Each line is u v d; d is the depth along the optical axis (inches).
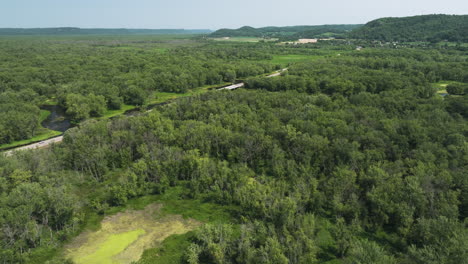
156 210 2714.1
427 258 1750.7
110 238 2354.8
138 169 2984.7
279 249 1884.8
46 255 2160.4
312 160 3181.6
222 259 1978.3
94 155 3211.1
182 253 2177.7
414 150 3016.7
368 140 3221.0
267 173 3228.3
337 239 2121.1
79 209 2679.6
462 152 2906.0
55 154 3334.2
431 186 2405.3
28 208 2251.5
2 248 2073.1
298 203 2454.5
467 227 2144.4
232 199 2802.7
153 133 3651.6
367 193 2433.6
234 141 3430.1
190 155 3125.0
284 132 3435.0
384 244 2214.6
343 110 4313.5
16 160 2970.0
